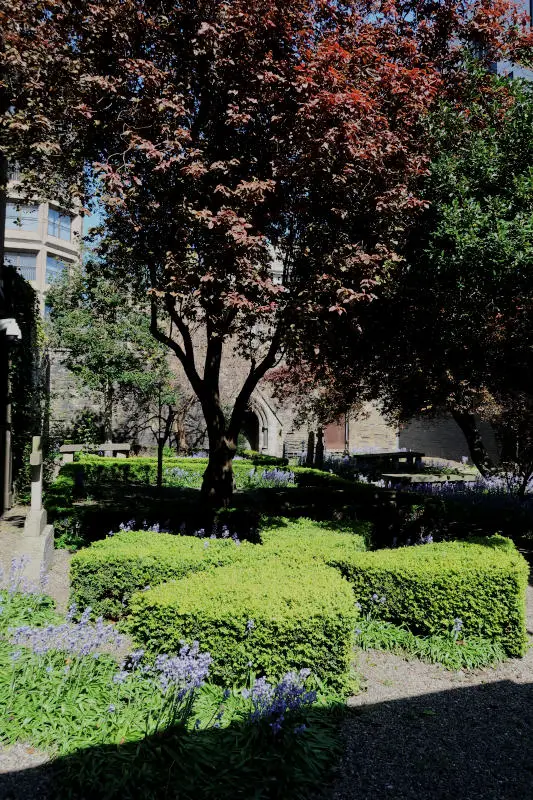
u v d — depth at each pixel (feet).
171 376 70.74
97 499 44.80
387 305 31.91
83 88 24.20
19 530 34.68
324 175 25.11
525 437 39.14
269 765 10.94
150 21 24.07
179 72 26.03
